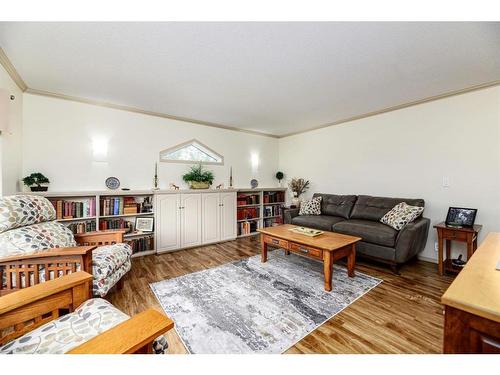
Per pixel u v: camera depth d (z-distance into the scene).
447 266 2.68
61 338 0.97
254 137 5.18
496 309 0.69
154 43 1.89
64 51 2.00
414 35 1.78
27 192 2.70
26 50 1.99
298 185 4.91
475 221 2.79
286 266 2.90
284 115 3.92
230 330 1.64
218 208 4.08
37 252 1.62
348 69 2.34
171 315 1.83
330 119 4.17
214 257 3.28
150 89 2.83
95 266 1.78
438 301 2.05
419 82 2.65
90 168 3.21
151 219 3.45
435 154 3.11
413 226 2.67
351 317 1.80
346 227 3.17
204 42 1.88
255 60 2.16
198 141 4.28
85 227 2.98
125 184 3.50
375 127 3.78
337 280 2.48
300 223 3.81
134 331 0.78
